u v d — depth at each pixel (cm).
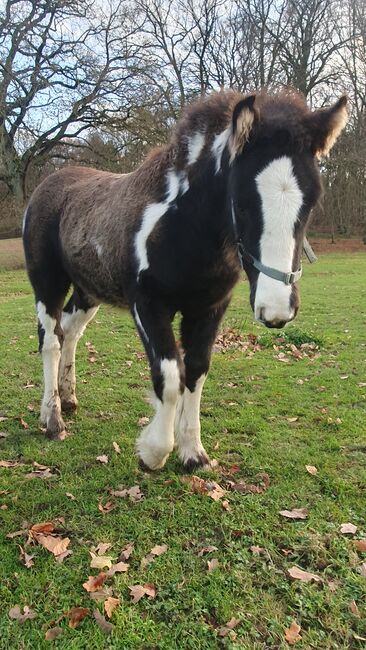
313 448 357
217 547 250
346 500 289
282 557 242
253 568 235
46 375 400
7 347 673
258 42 2648
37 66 2022
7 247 2203
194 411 333
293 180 225
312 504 286
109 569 234
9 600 218
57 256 405
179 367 298
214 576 228
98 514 279
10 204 2459
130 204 315
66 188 411
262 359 601
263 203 225
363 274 1600
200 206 276
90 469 331
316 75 2800
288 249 224
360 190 2798
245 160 235
